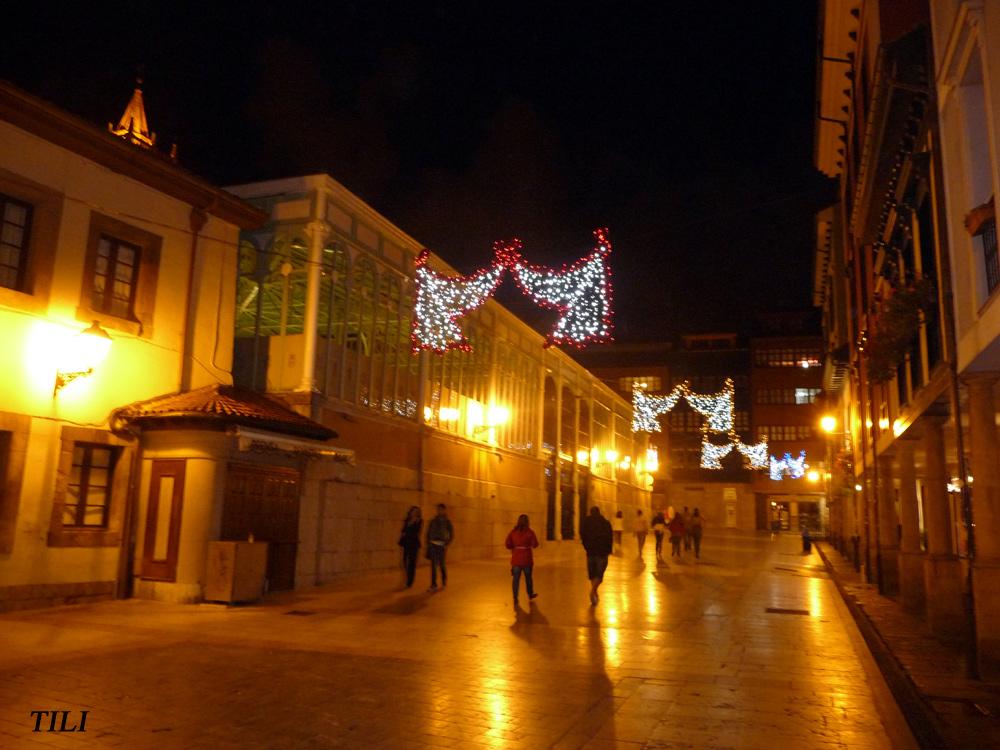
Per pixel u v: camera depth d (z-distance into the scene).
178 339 14.60
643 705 7.14
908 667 9.43
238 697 7.11
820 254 34.78
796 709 7.11
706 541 42.16
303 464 16.31
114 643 9.38
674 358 67.44
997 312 7.87
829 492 40.47
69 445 12.55
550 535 32.53
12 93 11.76
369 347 19.25
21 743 5.68
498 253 17.00
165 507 13.48
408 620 11.80
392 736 6.10
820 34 22.19
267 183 17.72
